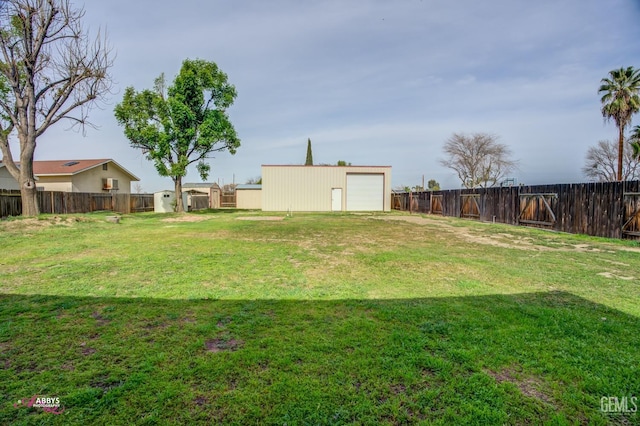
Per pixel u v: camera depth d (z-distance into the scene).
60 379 2.08
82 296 3.77
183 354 2.40
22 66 11.39
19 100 11.30
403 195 24.70
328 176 24.78
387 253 6.60
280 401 1.87
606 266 5.38
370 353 2.41
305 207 24.75
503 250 6.98
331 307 3.40
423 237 9.20
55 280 4.49
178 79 21.06
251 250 6.97
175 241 8.30
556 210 10.48
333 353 2.41
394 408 1.80
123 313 3.22
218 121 22.31
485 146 33.78
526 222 12.02
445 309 3.32
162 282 4.41
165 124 20.89
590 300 3.64
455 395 1.93
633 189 7.94
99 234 9.65
